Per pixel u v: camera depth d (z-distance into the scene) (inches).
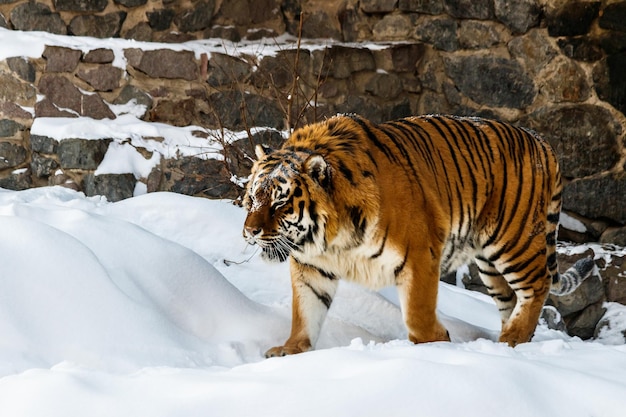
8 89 588.7
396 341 287.1
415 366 220.2
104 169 578.6
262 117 629.9
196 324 322.3
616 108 651.5
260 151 327.3
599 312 620.1
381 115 674.2
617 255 625.3
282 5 691.4
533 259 378.0
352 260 325.4
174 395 216.4
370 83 668.1
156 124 609.0
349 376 223.8
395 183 322.7
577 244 651.5
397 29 693.9
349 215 315.0
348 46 663.1
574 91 657.0
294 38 696.4
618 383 230.5
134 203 454.9
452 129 362.3
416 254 323.9
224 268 412.2
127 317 289.6
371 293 386.6
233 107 623.8
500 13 668.1
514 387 218.4
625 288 617.6
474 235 370.3
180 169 593.3
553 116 662.5
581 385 225.3
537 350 291.9
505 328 381.1
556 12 655.1
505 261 377.4
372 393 211.3
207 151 600.1
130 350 280.5
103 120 600.1
